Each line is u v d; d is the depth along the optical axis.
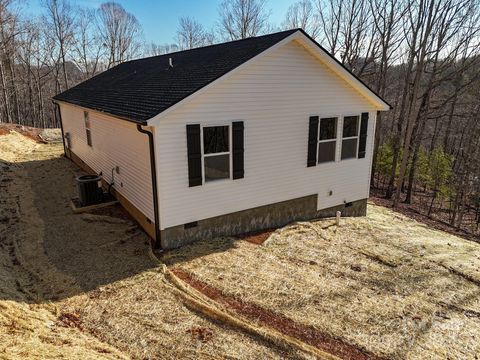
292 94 8.88
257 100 8.28
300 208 9.99
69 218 9.03
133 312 5.39
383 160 21.20
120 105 8.85
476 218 17.61
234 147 8.17
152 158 7.18
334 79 9.59
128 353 4.53
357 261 7.59
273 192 9.25
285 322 5.28
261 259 7.41
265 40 8.67
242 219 8.84
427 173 20.20
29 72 33.97
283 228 9.25
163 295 5.86
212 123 7.69
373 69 22.95
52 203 10.14
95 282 6.20
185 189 7.68
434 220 16.05
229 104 7.85
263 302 5.77
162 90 8.43
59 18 35.19
